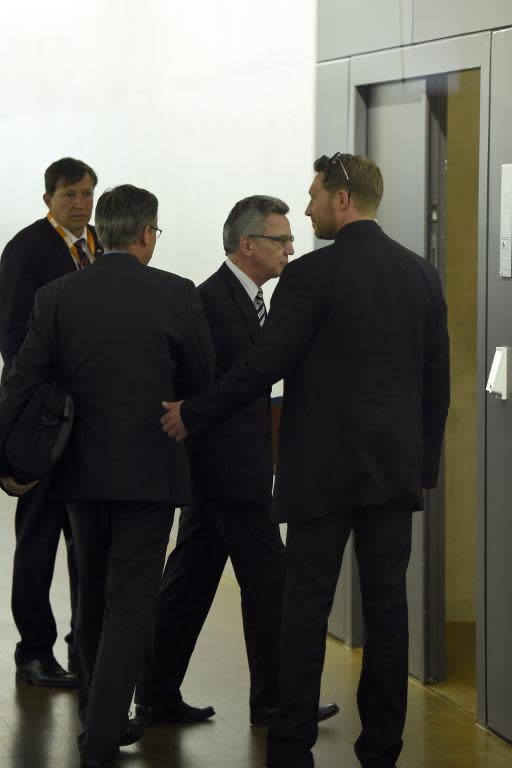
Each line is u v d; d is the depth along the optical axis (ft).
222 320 22.95
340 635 30.37
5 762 22.21
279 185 34.32
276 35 33.99
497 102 23.58
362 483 20.16
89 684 22.38
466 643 30.14
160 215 40.93
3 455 21.30
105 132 44.57
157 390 21.24
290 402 20.71
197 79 38.29
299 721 20.61
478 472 24.39
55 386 21.17
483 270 24.11
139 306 21.22
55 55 48.34
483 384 24.17
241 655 29.07
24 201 51.78
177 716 24.45
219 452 22.93
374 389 20.26
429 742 23.59
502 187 23.38
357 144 29.37
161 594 24.02
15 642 29.55
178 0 39.17
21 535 26.81
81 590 22.27
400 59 27.40
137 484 20.95
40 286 26.89
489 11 23.90
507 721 23.58
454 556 31.24
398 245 21.15
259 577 23.61
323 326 20.31
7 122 53.31
